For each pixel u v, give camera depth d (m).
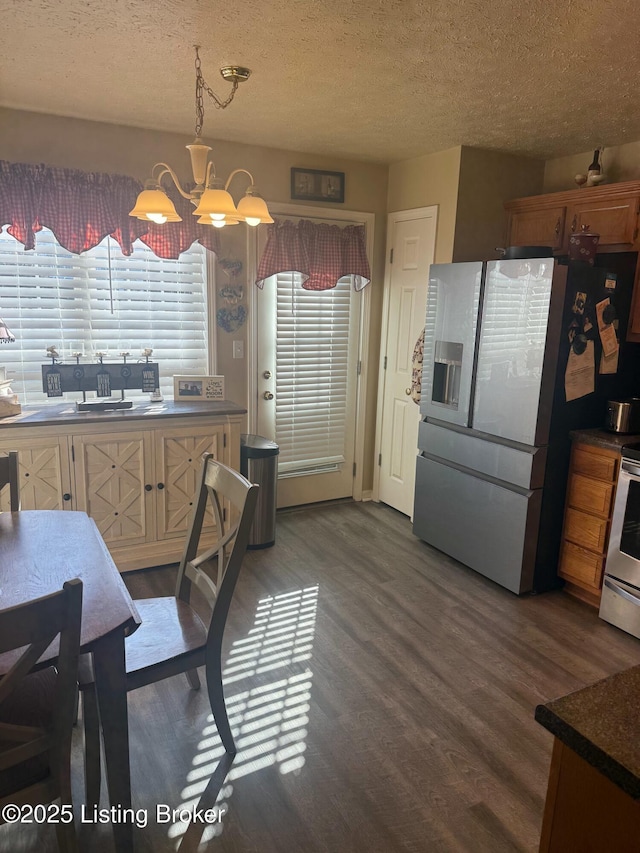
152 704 2.23
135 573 3.22
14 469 2.06
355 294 4.17
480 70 2.31
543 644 2.69
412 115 2.90
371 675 2.43
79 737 2.03
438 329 3.40
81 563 1.69
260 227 3.69
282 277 3.83
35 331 3.22
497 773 1.94
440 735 2.10
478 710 2.24
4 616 1.08
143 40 2.09
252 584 3.18
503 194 3.66
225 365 3.76
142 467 3.12
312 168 3.75
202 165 1.96
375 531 3.94
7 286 3.11
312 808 1.79
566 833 0.94
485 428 3.15
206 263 3.56
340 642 2.66
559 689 2.37
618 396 3.12
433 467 3.55
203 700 2.27
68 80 2.52
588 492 2.95
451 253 3.56
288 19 1.89
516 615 2.93
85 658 1.75
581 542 3.01
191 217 3.36
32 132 2.98
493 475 3.14
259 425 3.98
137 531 3.20
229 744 1.97
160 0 1.78
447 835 1.70
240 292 3.70
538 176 3.78
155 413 3.09
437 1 1.75
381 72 2.35
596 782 0.88
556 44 2.06
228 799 1.81
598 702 0.95
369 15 1.86
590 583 2.98
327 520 4.11
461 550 3.39
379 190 4.05
